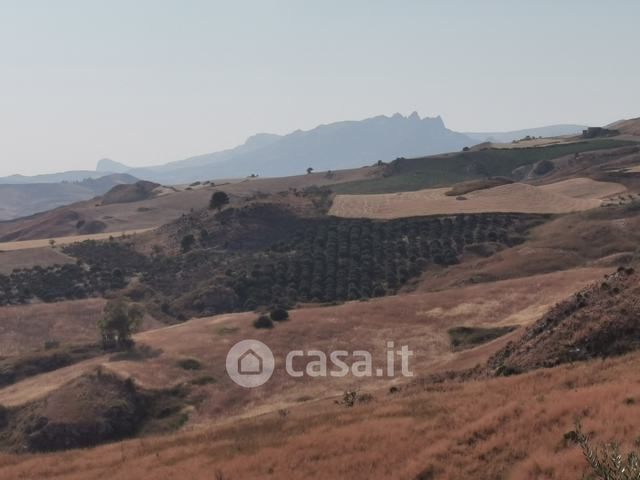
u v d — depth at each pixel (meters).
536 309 72.75
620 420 19.52
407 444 22.77
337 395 55.81
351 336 72.06
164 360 68.56
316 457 23.19
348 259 123.31
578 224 122.19
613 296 39.16
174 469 24.16
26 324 100.88
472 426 22.84
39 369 75.44
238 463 23.47
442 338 69.25
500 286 84.38
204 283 121.69
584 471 16.17
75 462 29.47
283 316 80.06
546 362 35.88
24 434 56.00
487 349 56.69
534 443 19.80
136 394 60.84
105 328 77.12
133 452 30.11
